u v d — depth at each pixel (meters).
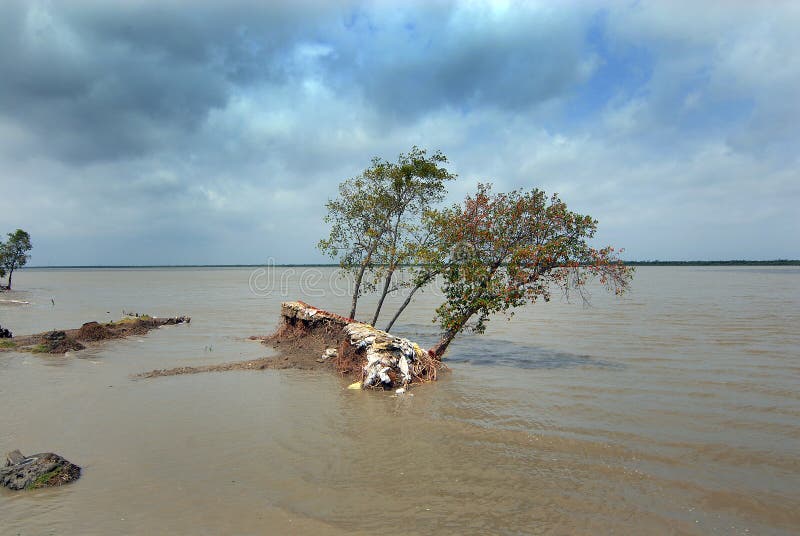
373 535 6.97
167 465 9.27
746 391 14.28
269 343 22.77
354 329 18.11
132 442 10.41
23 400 13.28
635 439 10.66
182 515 7.47
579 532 7.10
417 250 19.89
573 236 17.81
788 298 46.25
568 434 10.96
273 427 11.44
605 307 40.34
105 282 105.25
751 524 7.35
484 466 9.31
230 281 107.75
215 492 8.22
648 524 7.32
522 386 15.21
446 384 15.60
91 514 7.48
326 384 15.59
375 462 9.49
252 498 8.02
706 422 11.71
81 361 18.56
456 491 8.31
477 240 18.59
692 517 7.53
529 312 37.50
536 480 8.73
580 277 18.02
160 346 22.22
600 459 9.63
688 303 42.25
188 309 41.12
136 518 7.38
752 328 26.31
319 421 11.90
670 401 13.41
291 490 8.30
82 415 12.13
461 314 18.67
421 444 10.41
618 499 8.07
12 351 20.09
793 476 8.89
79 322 31.16
